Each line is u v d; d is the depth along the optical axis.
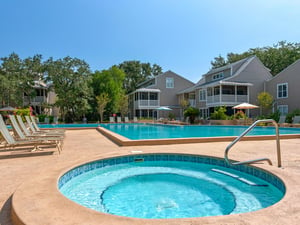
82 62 27.94
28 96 28.19
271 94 22.50
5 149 6.31
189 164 5.47
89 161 4.56
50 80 27.56
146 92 30.67
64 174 3.64
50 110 32.88
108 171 4.88
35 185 2.83
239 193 3.53
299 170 3.67
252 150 5.97
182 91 30.84
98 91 30.78
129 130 16.08
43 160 4.79
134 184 4.01
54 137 6.00
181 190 3.69
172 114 29.09
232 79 22.34
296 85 19.61
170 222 1.81
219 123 18.88
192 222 1.81
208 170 4.93
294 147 6.50
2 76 24.20
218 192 3.58
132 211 2.88
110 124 23.50
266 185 3.66
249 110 22.83
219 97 21.92
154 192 3.60
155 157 5.62
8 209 2.32
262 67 23.83
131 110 35.47
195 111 21.39
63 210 2.04
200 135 12.12
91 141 8.42
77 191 3.67
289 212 1.99
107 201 3.23
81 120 29.64
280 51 31.44
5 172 3.77
